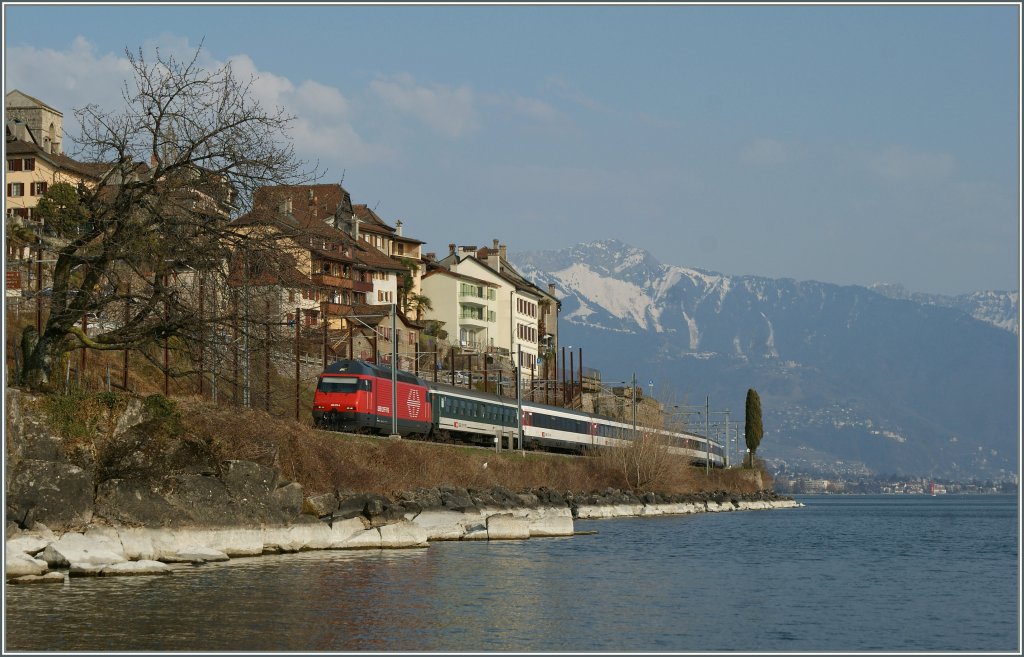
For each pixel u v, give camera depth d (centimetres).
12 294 6181
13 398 4222
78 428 4438
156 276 4478
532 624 3503
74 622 3262
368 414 7769
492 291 15512
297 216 4984
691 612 3875
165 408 4781
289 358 5144
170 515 4628
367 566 4722
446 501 7069
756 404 18612
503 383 13362
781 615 3881
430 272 15012
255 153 4494
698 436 16138
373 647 3088
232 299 4594
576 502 9725
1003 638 3525
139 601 3606
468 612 3666
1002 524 11638
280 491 5228
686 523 9812
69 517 4259
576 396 15650
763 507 16062
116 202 4431
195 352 4750
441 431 9219
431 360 12681
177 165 4419
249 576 4247
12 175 9619
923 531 9700
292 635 3194
